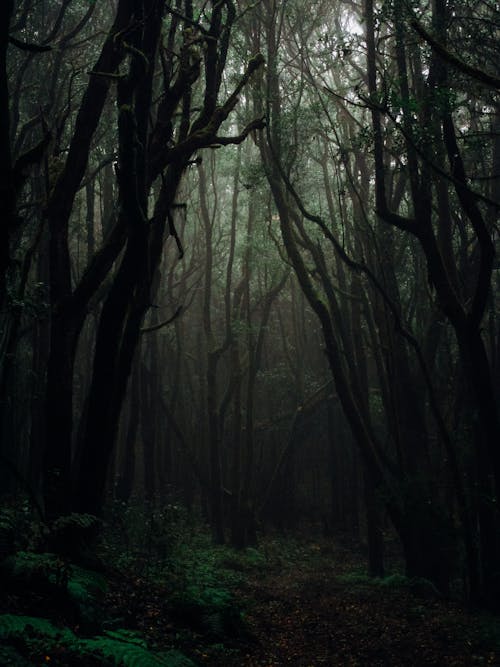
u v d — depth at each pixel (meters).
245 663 8.20
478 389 11.95
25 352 20.33
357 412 16.48
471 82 12.22
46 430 9.88
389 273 16.69
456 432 16.08
